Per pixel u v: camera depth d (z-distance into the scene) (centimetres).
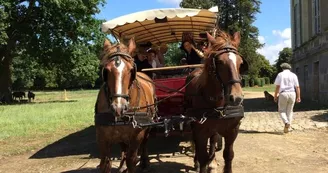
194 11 859
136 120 621
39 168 877
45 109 2527
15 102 3812
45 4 3400
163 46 1196
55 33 3650
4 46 3622
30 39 3597
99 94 633
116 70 546
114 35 956
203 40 1058
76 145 1152
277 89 1216
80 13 3644
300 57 2922
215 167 746
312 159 866
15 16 3553
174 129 782
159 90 905
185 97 726
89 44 3903
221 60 562
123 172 721
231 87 543
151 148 1016
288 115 1213
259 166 819
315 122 1380
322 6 2206
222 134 645
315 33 2461
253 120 1600
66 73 4175
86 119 1830
